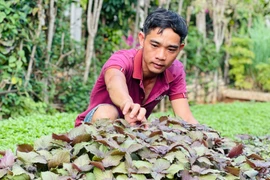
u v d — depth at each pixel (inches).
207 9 388.8
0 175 88.4
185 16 366.0
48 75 276.5
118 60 131.0
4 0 246.5
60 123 215.2
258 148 140.2
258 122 279.4
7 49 251.0
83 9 293.1
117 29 313.6
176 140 103.0
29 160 92.1
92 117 131.4
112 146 92.1
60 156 91.0
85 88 292.0
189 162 94.6
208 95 393.4
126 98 116.0
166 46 123.6
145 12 323.6
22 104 259.9
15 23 247.3
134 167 90.0
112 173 89.6
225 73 413.4
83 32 306.5
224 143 116.5
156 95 139.7
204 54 378.0
